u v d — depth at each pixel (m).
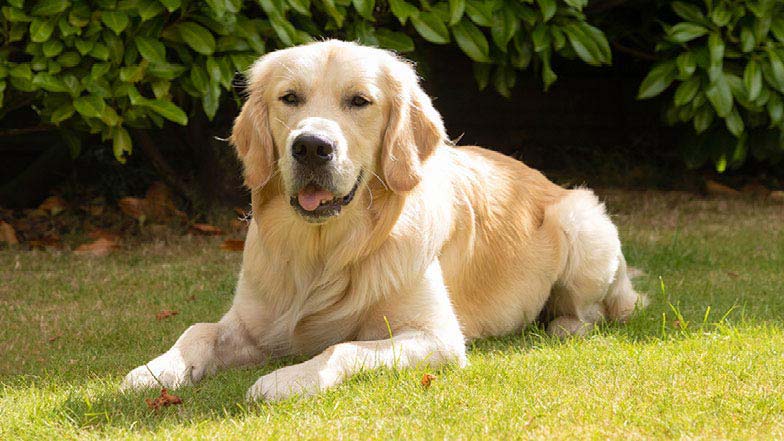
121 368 4.04
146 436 2.96
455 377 3.62
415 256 3.99
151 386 3.52
